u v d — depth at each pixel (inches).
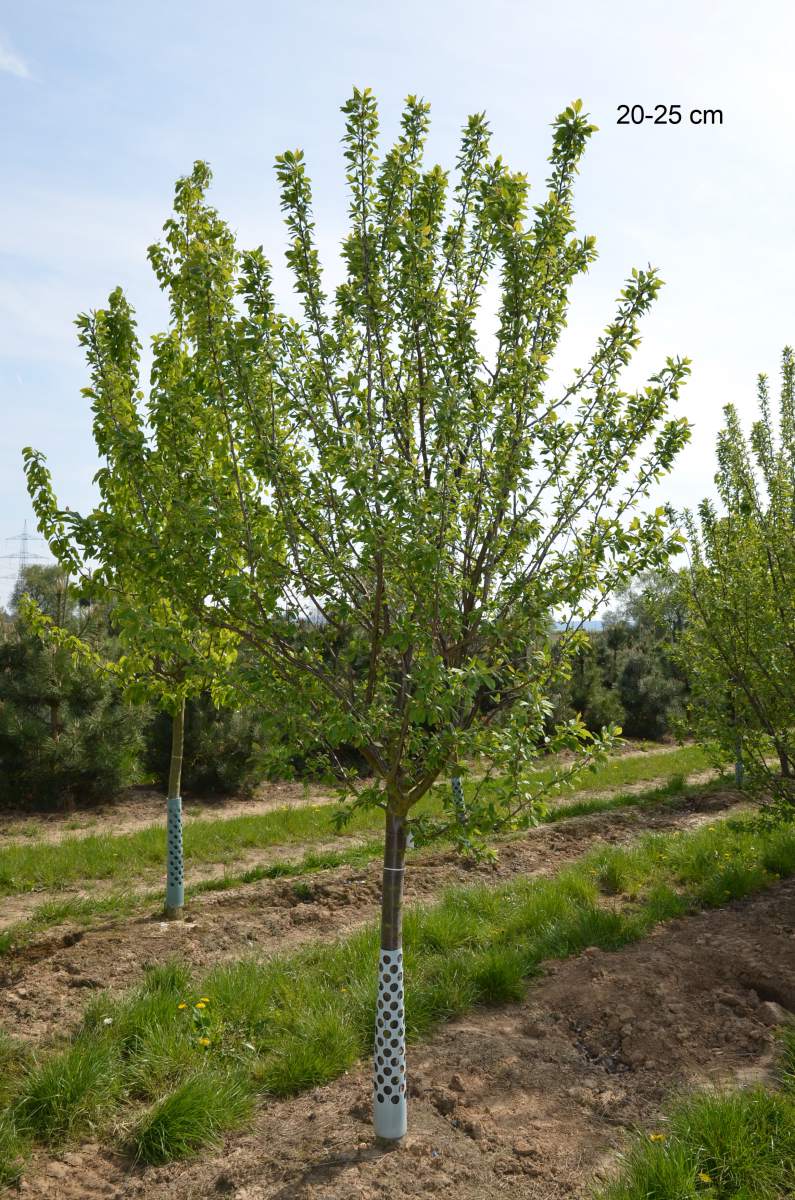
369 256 148.3
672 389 155.0
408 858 377.1
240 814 549.6
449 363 146.2
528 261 146.3
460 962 230.2
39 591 546.6
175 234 250.1
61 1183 145.9
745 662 290.5
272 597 145.6
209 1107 161.3
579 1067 182.5
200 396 161.5
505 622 148.8
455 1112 162.2
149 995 207.3
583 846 404.8
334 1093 172.1
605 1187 138.2
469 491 147.5
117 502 250.7
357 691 152.6
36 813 528.4
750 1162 138.3
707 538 308.3
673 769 655.8
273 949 263.7
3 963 252.5
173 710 293.7
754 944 245.1
